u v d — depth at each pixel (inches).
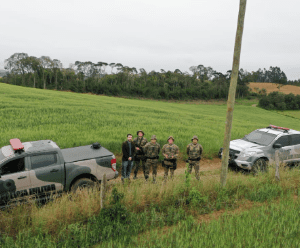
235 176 299.7
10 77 6038.4
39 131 533.3
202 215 216.5
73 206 206.5
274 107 5467.5
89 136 497.7
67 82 6240.2
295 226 180.2
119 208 196.7
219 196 244.8
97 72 7539.4
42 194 233.0
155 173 310.7
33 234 178.7
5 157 223.5
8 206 208.7
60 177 240.2
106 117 864.9
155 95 6166.3
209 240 164.9
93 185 252.2
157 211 217.8
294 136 396.2
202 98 6628.9
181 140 515.5
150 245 162.6
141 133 343.3
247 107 3838.6
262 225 183.3
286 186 273.9
